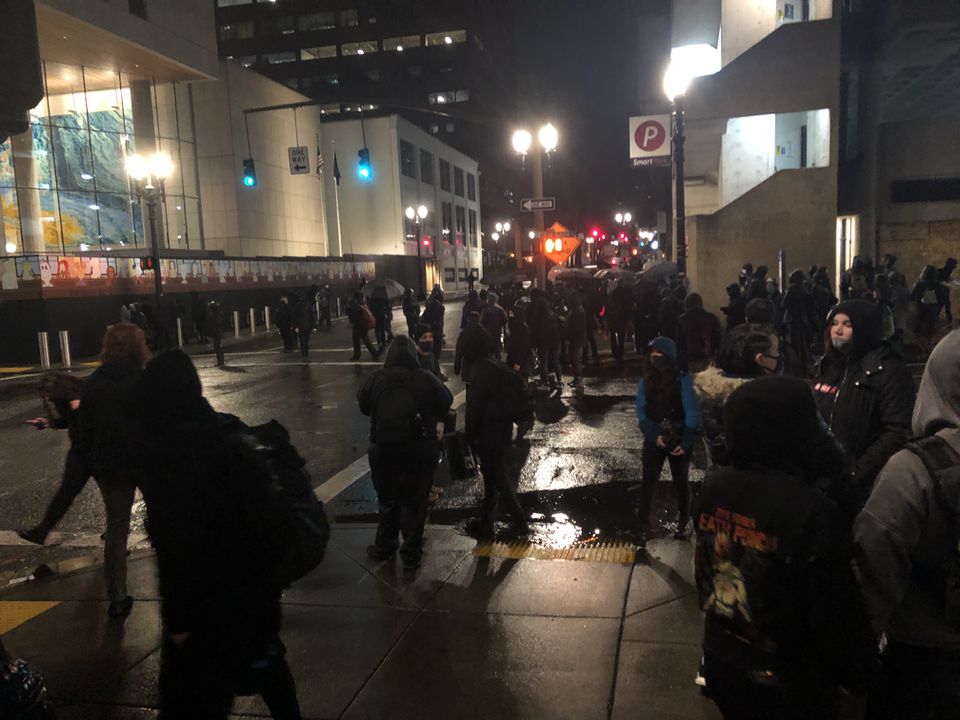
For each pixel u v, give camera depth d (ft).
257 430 9.83
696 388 14.40
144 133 122.21
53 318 78.48
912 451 6.92
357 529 20.88
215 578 8.84
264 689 9.68
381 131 192.44
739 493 7.10
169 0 114.01
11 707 7.95
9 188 108.88
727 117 71.56
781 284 63.26
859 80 80.28
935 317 51.65
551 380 45.16
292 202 172.04
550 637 14.11
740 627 6.95
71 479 16.97
